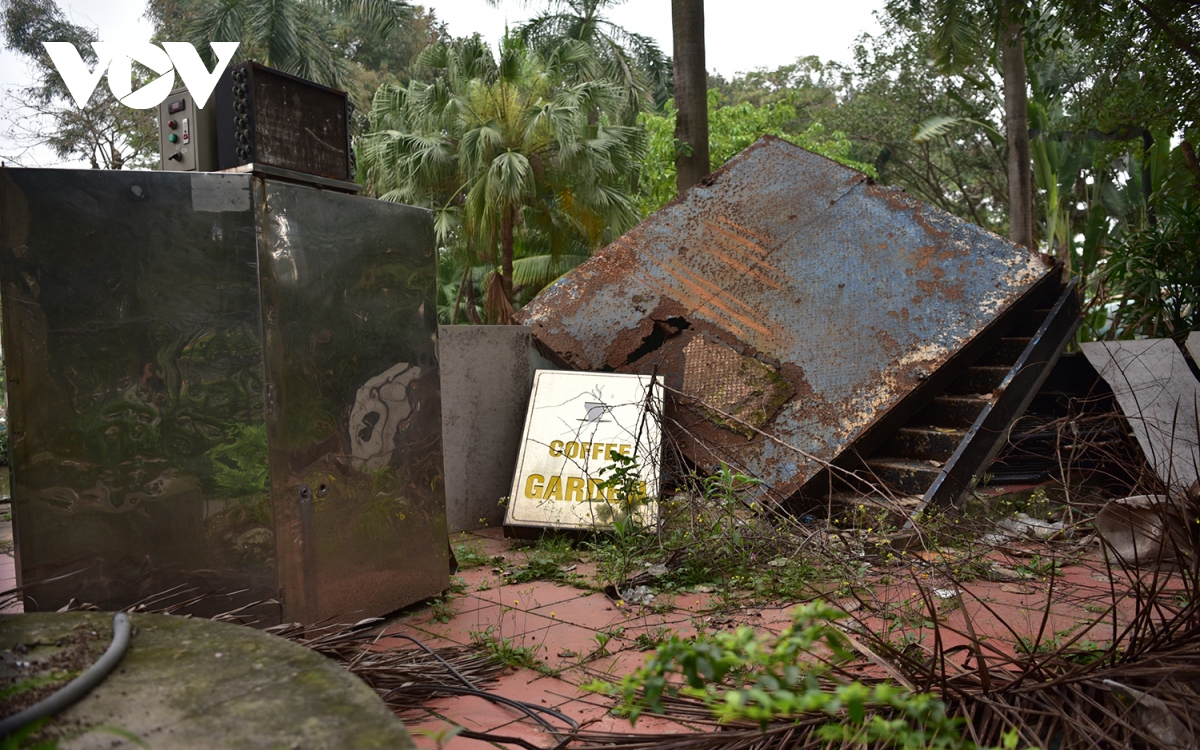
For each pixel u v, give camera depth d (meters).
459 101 16.27
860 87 25.58
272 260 3.17
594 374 5.97
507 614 3.77
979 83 19.20
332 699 1.47
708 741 2.22
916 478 5.14
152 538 3.06
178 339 3.07
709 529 4.49
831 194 6.64
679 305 6.45
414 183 16.38
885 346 5.59
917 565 4.07
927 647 3.02
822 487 5.26
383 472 3.65
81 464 3.02
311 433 3.30
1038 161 18.34
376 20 26.38
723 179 7.18
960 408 5.59
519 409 6.20
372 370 3.61
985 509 5.15
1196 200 7.85
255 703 1.45
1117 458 4.82
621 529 4.54
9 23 18.44
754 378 5.77
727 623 3.52
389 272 3.70
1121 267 7.72
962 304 5.61
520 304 18.27
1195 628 2.42
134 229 3.03
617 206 16.50
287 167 3.29
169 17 24.20
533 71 17.03
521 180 15.10
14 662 1.62
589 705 2.71
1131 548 4.01
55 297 2.99
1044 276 5.63
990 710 2.27
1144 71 9.52
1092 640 2.91
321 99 3.48
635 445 5.39
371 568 3.57
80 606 2.87
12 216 2.96
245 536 3.12
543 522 5.25
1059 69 19.59
